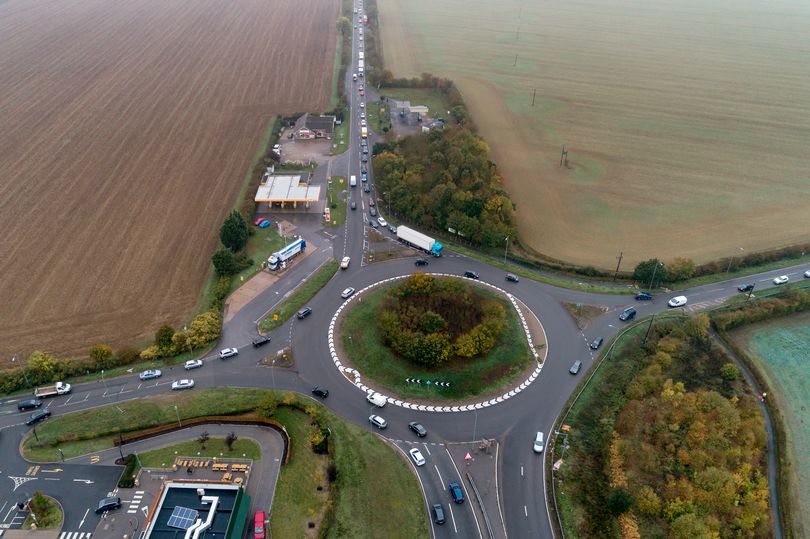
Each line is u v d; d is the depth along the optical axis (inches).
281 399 5049.2
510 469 4581.7
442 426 4945.9
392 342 5644.7
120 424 4842.5
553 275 6963.6
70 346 5679.1
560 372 5541.3
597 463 4670.3
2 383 5191.9
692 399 5123.0
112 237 7357.3
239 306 6294.3
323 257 7175.2
